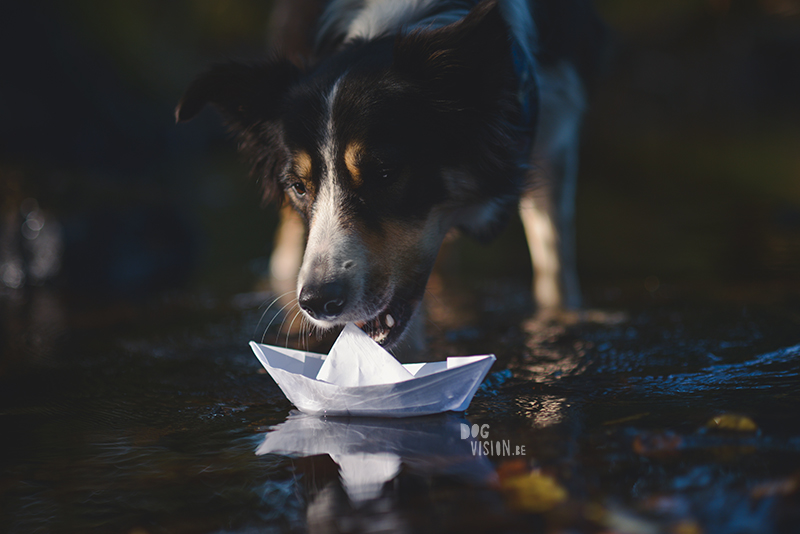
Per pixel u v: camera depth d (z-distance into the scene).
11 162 6.31
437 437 1.79
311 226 2.51
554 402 2.09
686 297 3.85
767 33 14.70
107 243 5.44
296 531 1.29
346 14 3.41
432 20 3.10
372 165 2.45
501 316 3.71
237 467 1.64
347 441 1.79
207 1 12.30
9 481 1.62
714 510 1.29
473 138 2.65
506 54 2.52
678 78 14.23
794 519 1.24
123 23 8.95
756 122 14.90
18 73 6.95
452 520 1.29
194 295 4.61
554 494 1.38
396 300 2.52
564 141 3.85
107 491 1.54
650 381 2.30
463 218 2.95
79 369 2.82
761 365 2.42
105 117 7.83
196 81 2.90
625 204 7.99
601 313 3.62
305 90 2.66
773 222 6.22
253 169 3.24
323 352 3.09
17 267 5.25
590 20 4.16
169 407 2.23
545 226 3.92
